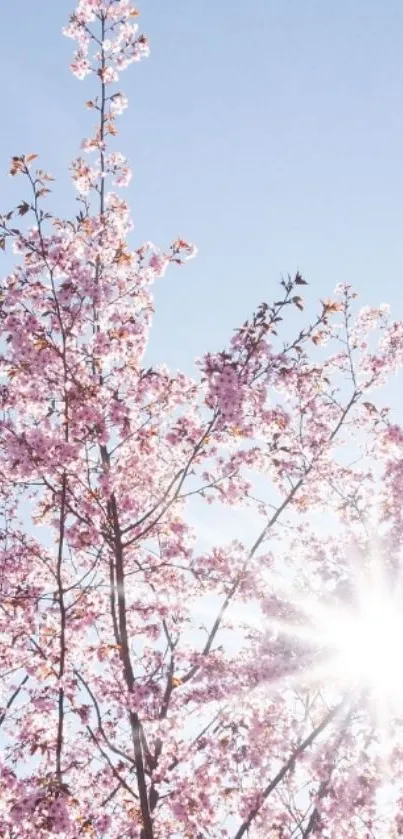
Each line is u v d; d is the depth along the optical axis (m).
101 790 7.96
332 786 7.64
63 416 7.70
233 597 8.20
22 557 8.62
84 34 10.07
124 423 7.83
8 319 7.53
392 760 7.56
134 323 8.35
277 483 8.96
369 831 7.67
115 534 7.71
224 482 8.62
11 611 7.89
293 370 7.96
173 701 7.63
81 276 7.81
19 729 7.79
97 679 7.67
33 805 6.17
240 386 7.37
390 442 8.83
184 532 8.98
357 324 9.48
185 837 7.42
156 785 7.36
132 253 8.64
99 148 9.70
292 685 7.31
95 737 7.32
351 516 8.67
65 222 8.23
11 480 7.86
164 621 8.92
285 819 7.83
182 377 8.30
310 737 7.39
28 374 7.62
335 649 7.38
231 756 7.64
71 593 8.25
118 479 7.96
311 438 8.87
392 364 9.29
